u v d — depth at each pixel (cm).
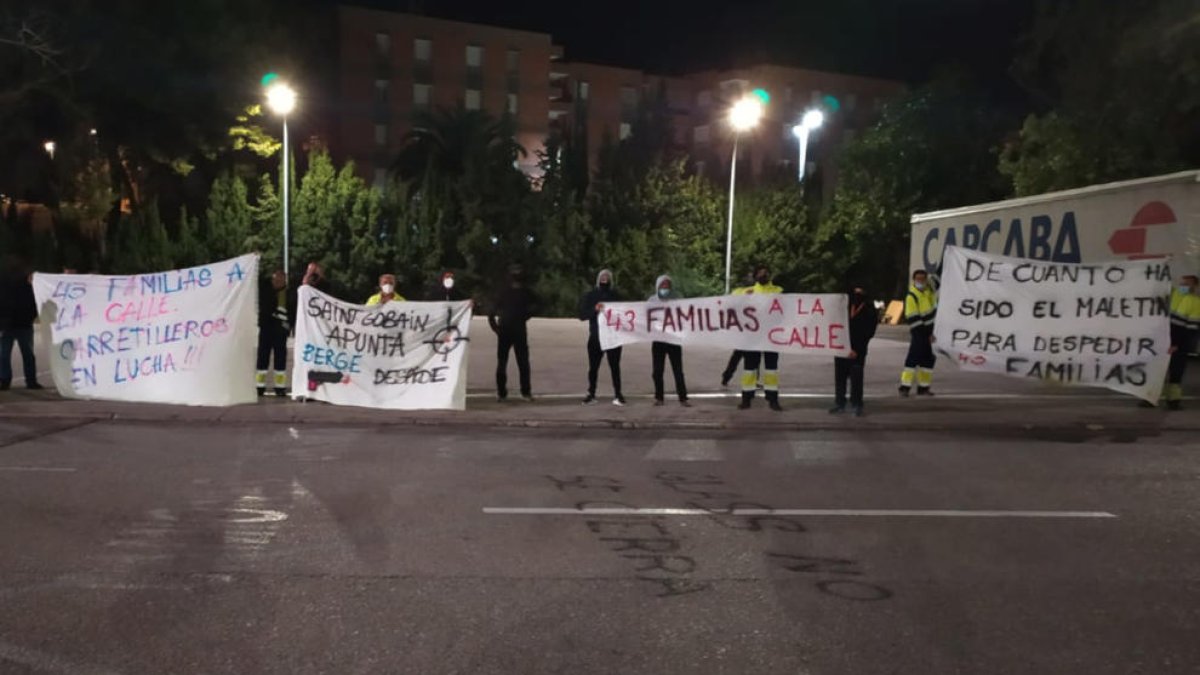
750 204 4097
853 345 1252
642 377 1672
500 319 1352
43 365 1723
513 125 4731
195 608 554
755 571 634
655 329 1302
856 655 501
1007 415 1268
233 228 3550
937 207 3966
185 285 1269
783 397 1435
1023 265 1319
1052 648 512
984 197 4034
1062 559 666
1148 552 684
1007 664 492
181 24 3061
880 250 4003
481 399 1381
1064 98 2845
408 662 485
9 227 3256
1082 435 1167
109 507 770
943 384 1603
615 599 578
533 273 3712
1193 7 2252
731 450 1055
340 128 6675
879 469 962
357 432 1135
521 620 543
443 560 648
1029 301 1318
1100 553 681
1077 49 2745
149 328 1274
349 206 3619
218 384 1259
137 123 3391
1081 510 800
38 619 535
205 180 4038
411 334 1270
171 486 844
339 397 1272
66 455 974
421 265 3669
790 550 681
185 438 1077
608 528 732
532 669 479
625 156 4041
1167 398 1338
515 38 7188
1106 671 485
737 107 2739
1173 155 2500
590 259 3819
